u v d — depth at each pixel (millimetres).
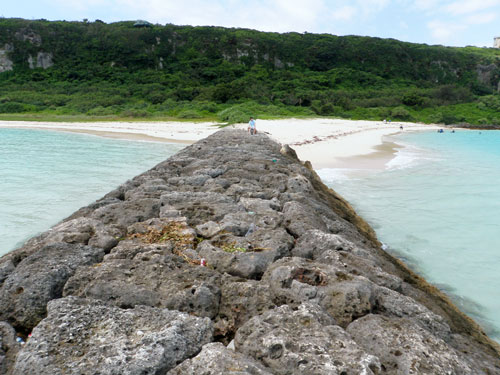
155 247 4957
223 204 7113
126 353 2764
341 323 3557
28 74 81625
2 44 83250
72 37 90688
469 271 7352
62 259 4516
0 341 3252
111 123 42281
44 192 12609
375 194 12875
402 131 48031
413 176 15812
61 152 21969
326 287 3857
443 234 9242
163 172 10742
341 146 25578
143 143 26672
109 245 5207
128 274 4141
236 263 4648
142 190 8391
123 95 64312
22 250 5027
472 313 5965
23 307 3809
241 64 96500
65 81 78000
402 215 10648
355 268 4578
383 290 4121
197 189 8594
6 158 19516
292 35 113188
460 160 20688
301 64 102062
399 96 78625
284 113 53188
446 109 75375
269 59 100688
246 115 42906
